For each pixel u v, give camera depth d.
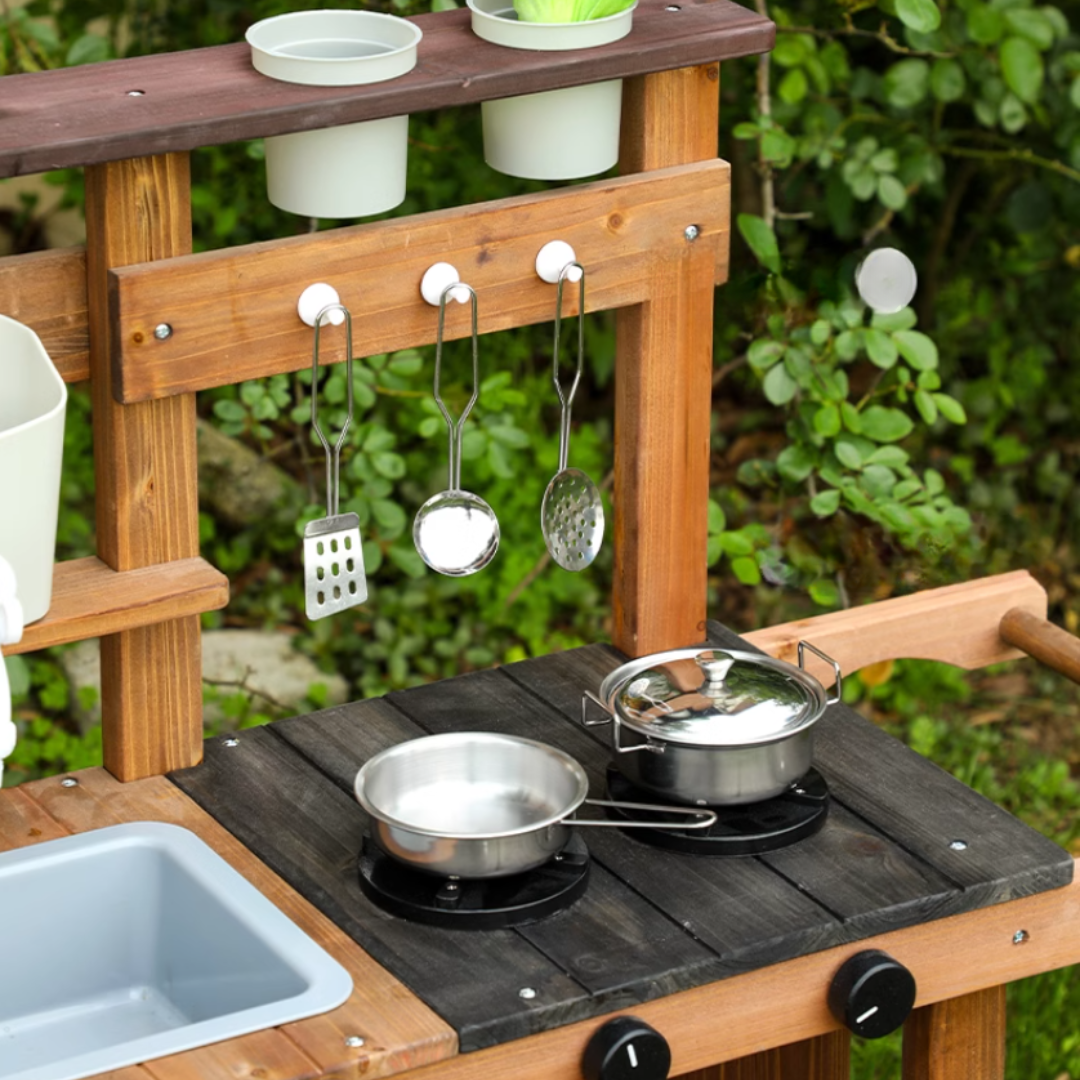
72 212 5.58
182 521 2.69
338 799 2.75
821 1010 2.54
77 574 2.66
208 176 5.15
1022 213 5.34
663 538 3.09
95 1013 2.65
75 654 4.84
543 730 2.94
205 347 2.58
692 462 3.07
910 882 2.56
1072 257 5.67
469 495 2.74
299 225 5.18
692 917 2.49
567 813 2.46
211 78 2.55
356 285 2.65
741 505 5.31
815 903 2.52
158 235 2.53
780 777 2.62
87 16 4.82
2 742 2.35
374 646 5.09
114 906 2.65
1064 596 5.56
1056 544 5.71
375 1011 2.31
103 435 2.64
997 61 4.82
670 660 2.77
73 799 2.75
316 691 4.91
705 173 2.88
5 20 4.38
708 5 2.87
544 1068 2.37
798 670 2.74
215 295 2.56
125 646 2.73
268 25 2.65
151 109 2.46
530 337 5.57
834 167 5.20
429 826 2.64
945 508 4.06
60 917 2.62
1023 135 5.61
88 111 2.44
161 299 2.53
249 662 4.95
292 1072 2.21
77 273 2.57
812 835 2.66
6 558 2.43
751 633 3.19
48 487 2.45
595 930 2.46
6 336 2.51
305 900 2.53
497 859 2.44
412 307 2.71
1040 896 2.64
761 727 2.60
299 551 5.32
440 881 2.50
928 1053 2.74
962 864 2.61
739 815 2.66
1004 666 5.39
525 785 2.66
